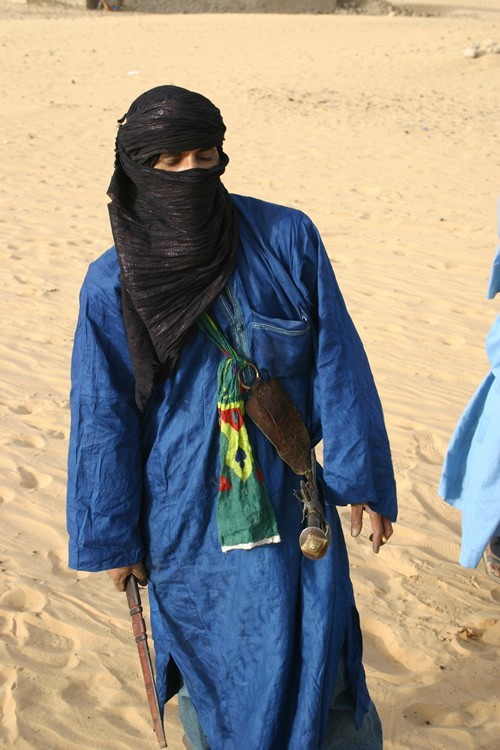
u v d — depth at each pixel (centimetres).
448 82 2000
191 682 241
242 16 3500
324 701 232
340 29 3017
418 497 441
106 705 308
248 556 228
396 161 1278
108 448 228
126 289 223
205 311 220
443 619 352
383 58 2316
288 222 228
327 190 1112
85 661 328
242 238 224
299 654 231
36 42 2681
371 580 375
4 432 510
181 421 228
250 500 225
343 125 1533
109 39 2775
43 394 565
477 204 1049
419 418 530
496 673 323
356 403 231
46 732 295
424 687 315
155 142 206
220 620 236
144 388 224
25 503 437
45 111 1681
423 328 675
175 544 234
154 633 250
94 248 883
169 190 207
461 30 2948
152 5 3841
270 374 227
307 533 227
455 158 1300
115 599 366
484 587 374
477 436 335
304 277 228
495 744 292
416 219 984
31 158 1310
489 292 348
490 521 318
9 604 361
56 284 777
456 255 855
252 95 1809
